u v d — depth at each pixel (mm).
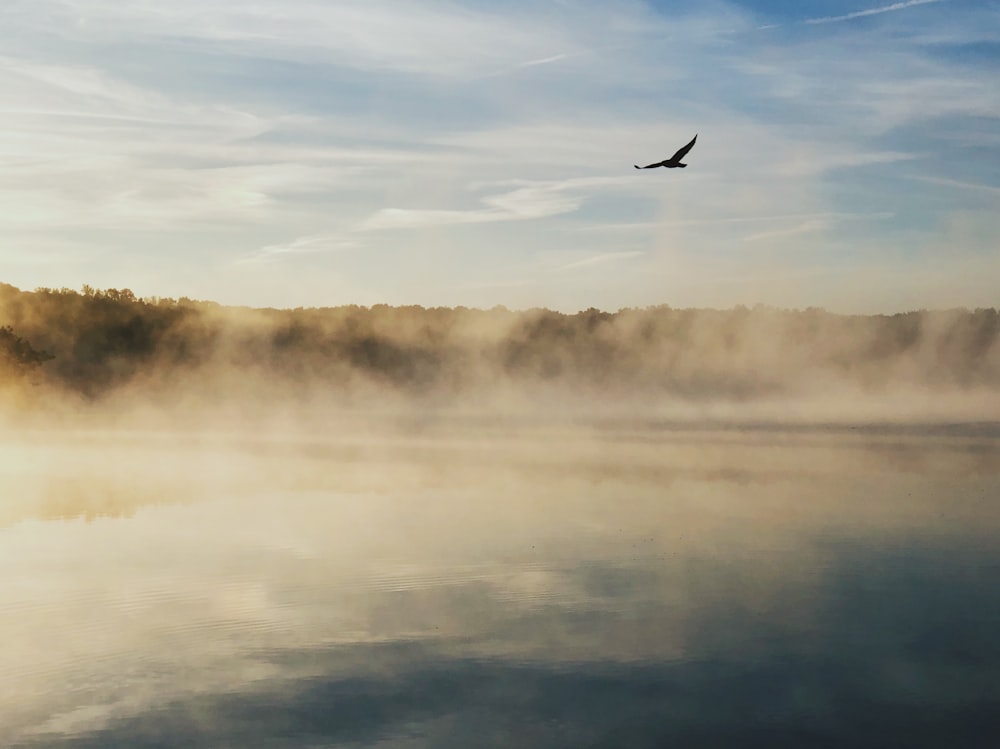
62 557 27641
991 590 23016
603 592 23125
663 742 14367
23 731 15188
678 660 18094
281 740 14719
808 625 20234
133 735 15000
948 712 15531
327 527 32438
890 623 20344
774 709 15773
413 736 14789
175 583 24312
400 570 25625
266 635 19938
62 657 18672
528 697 16375
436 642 19266
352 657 18547
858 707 15703
